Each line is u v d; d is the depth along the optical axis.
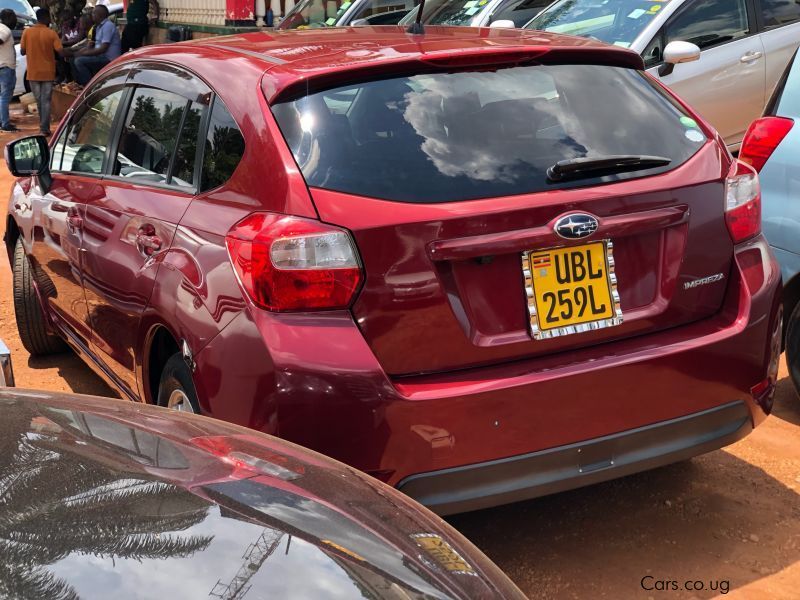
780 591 3.11
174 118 3.55
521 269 2.85
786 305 4.30
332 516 1.84
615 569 3.23
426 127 2.93
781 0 7.82
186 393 3.15
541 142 2.99
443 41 3.32
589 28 7.54
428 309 2.76
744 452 4.05
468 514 3.58
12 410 2.10
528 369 2.83
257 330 2.75
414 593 1.66
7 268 7.68
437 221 2.74
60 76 16.81
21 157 4.50
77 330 4.43
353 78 3.01
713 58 7.43
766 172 4.34
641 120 3.20
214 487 1.84
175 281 3.15
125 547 1.57
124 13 17.36
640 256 3.02
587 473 2.93
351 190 2.78
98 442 1.96
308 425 2.69
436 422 2.71
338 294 2.71
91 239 3.92
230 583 1.54
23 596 1.43
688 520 3.53
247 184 2.97
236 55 3.41
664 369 2.97
